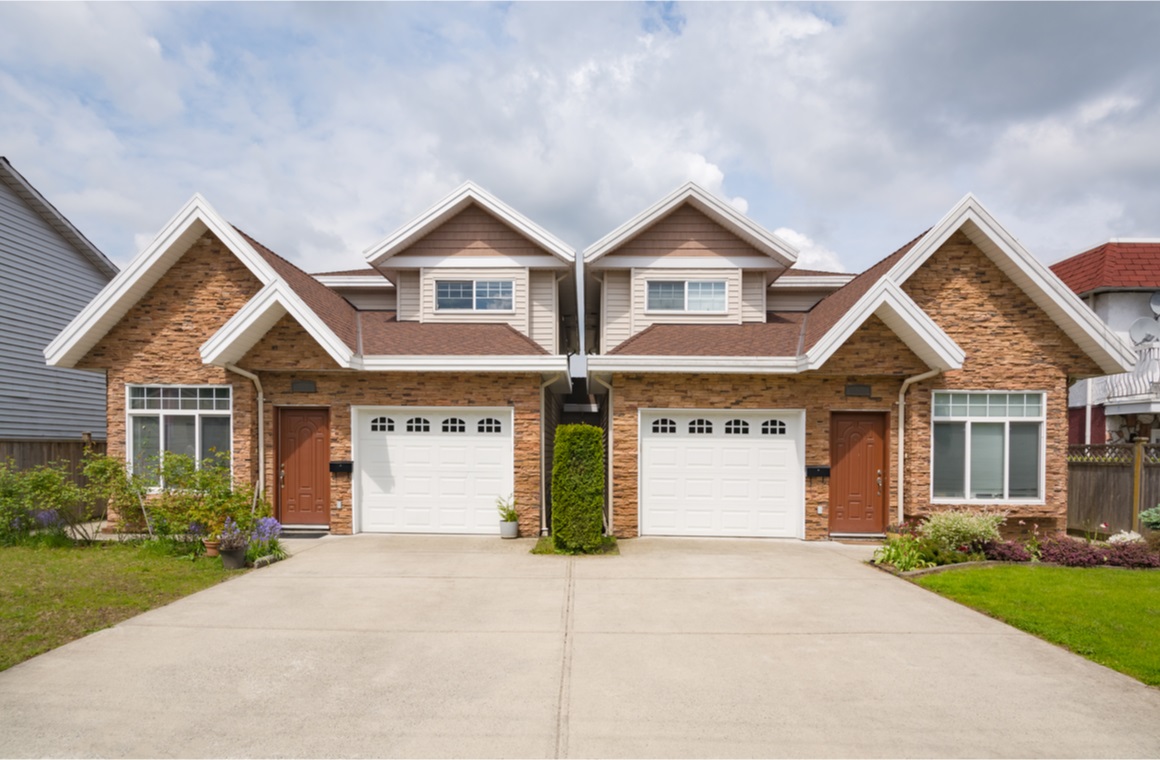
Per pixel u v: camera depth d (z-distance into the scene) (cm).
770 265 1483
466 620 690
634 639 633
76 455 1451
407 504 1239
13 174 1591
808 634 654
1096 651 607
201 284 1227
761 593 812
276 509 1245
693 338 1344
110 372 1224
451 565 962
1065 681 541
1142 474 1244
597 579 880
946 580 872
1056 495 1190
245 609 727
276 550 998
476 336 1349
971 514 1107
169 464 1064
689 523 1235
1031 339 1202
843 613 728
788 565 980
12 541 1096
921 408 1189
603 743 430
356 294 1734
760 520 1231
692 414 1240
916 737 443
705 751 421
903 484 1210
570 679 533
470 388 1232
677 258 1491
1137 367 1831
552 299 1541
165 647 602
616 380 1235
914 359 1180
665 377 1234
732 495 1237
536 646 611
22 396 1647
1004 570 938
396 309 1653
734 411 1227
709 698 500
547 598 780
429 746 424
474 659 576
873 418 1244
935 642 634
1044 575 906
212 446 1230
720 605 755
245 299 1224
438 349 1252
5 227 1606
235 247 1170
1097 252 2047
